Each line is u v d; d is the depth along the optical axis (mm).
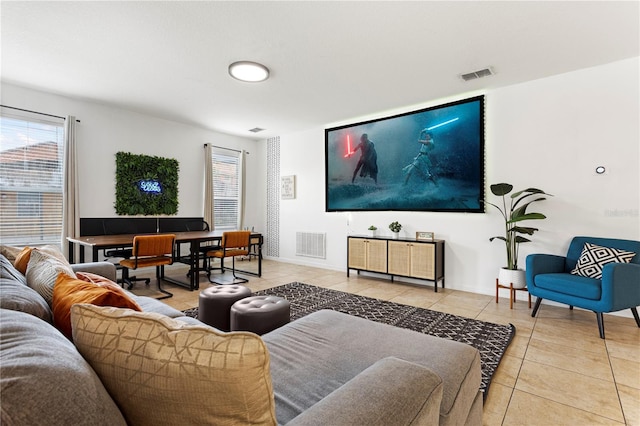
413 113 4770
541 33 2779
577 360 2363
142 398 649
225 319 2697
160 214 5527
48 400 509
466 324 3059
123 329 700
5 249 2213
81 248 4117
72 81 3916
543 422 1689
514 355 2447
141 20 2615
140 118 5270
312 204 6168
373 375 951
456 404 1168
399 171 4922
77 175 4539
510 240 3727
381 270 4785
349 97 4402
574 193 3584
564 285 2969
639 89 3246
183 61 3342
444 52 3119
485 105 4176
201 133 6152
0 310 771
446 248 4527
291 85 3973
